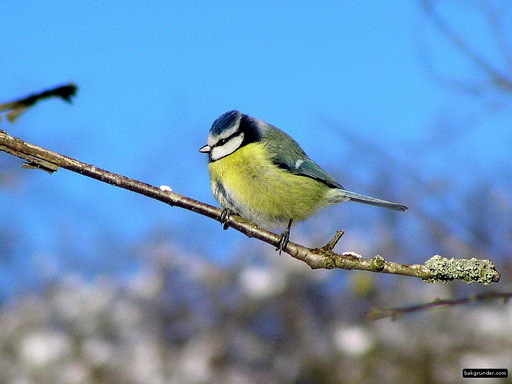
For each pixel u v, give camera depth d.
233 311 13.16
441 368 11.61
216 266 13.72
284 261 13.33
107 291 13.33
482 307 12.05
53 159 5.60
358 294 12.70
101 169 5.82
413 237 14.53
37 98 4.80
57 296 12.99
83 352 11.99
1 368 11.71
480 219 14.12
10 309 12.87
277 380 12.40
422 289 12.66
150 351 12.34
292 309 13.04
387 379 11.75
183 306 13.19
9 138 5.51
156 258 13.74
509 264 13.37
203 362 12.33
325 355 12.38
